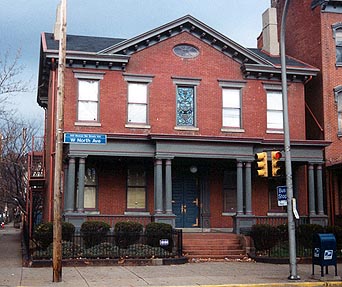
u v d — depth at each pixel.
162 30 24.69
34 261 17.59
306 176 26.28
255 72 25.80
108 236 19.94
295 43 30.66
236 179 25.50
